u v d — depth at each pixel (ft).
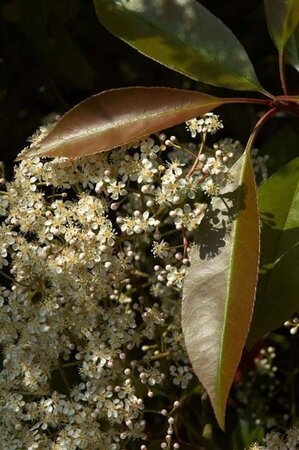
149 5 1.99
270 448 1.98
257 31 2.42
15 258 1.95
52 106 2.49
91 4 2.37
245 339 1.80
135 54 2.42
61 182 1.97
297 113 1.91
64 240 1.98
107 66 2.43
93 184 2.00
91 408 1.95
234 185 1.88
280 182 1.96
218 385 1.79
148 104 1.92
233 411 2.27
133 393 1.95
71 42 2.32
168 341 2.05
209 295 1.84
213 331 1.82
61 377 2.02
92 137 1.91
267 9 1.97
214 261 1.85
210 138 2.36
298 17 1.95
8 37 2.40
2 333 1.96
